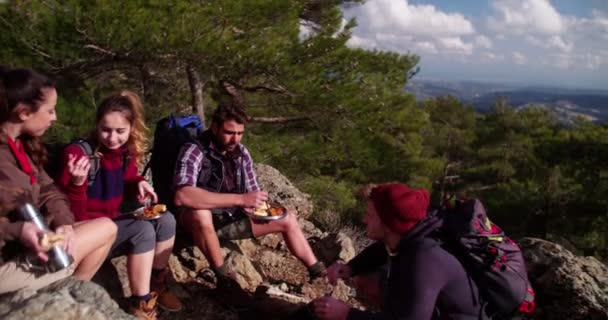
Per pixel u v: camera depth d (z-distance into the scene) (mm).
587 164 18969
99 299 2068
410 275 2174
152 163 3309
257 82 9844
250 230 3393
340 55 9773
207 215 3141
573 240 16875
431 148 26203
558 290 3668
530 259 3889
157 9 7691
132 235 2598
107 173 2543
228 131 3094
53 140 8180
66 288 2039
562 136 20906
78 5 7176
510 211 18875
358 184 14820
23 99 1991
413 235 2252
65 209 2217
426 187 15680
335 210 10805
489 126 29250
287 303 3133
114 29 7289
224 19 8250
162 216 2830
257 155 10445
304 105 9930
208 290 3314
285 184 5762
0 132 2021
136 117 2607
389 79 10875
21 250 2039
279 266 4039
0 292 1984
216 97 11320
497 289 2178
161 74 10117
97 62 8625
